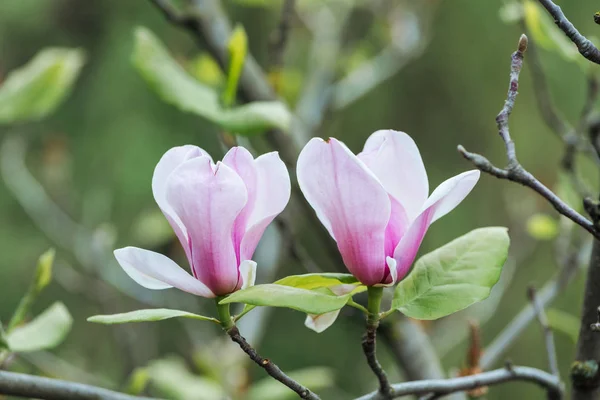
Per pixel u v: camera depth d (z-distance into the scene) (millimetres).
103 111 7168
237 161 1733
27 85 2389
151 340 3971
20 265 7230
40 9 7621
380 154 1747
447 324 3402
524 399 5551
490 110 6957
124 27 7367
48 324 1967
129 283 3553
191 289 1726
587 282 1880
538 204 3572
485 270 1756
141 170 6965
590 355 1883
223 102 2145
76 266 5664
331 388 5750
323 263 6551
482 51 6980
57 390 1867
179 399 3080
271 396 3182
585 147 2191
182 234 1737
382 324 2250
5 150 4438
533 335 5855
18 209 7352
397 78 7133
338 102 3504
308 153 1728
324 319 1780
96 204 5598
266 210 1735
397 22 3752
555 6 1719
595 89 2180
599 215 1745
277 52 2598
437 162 7125
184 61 3197
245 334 2748
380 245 1731
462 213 6543
